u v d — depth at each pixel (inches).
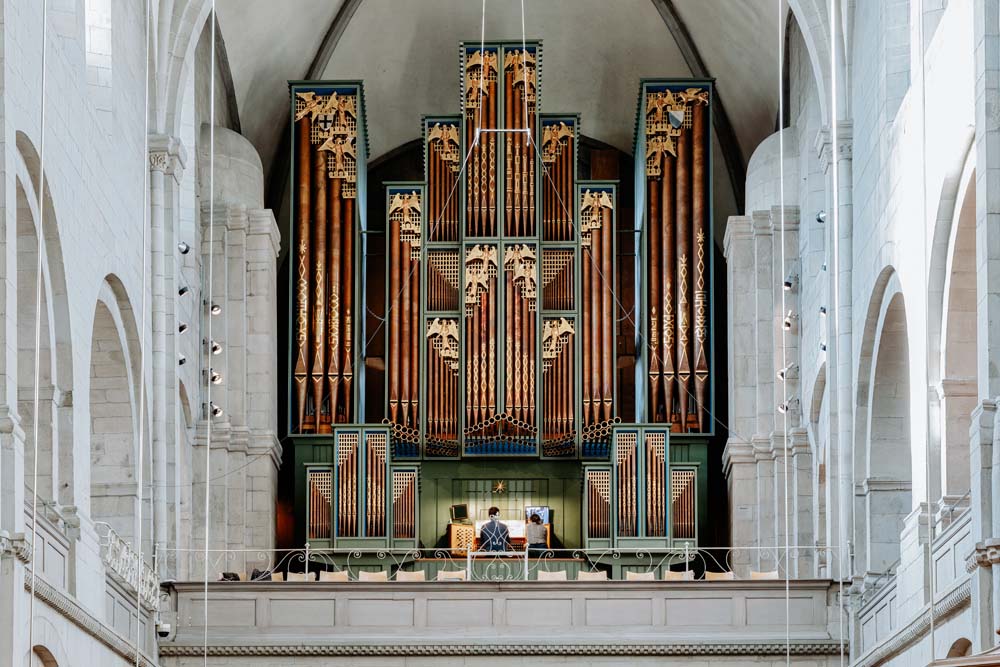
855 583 981.8
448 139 1288.1
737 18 1277.1
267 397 1205.1
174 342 1058.7
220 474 1179.3
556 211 1279.5
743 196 1386.6
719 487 1282.0
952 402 835.4
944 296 830.5
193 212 1170.6
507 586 1013.8
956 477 832.9
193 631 1005.2
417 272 1263.5
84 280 872.9
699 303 1259.8
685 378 1247.5
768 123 1338.6
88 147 885.8
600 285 1263.5
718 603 1013.8
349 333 1259.8
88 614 824.9
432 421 1237.1
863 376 985.5
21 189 773.3
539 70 1296.8
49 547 792.9
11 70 732.0
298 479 1234.0
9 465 698.8
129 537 973.8
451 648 999.0
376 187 1430.9
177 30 1072.8
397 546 1189.7
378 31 1373.0
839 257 1021.8
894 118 911.0
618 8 1360.7
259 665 1000.2
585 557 1181.7
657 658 1002.7
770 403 1203.2
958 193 804.0
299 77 1375.5
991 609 679.1
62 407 845.2
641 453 1199.6
